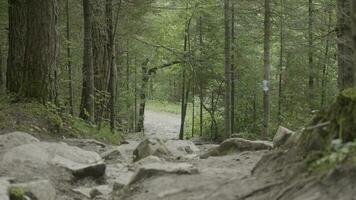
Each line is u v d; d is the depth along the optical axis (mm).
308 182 5070
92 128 16000
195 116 36781
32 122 12773
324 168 5098
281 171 5945
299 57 24406
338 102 5543
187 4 28734
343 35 12734
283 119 23656
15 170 8242
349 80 12867
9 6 13828
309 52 22578
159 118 47844
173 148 12555
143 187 6938
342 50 12922
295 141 6684
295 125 22281
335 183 4738
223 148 10242
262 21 24000
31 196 7039
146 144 11078
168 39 30781
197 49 29656
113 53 19078
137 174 7297
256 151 9086
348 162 4836
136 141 17344
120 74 32531
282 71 25594
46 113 13352
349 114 5332
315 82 24750
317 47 22016
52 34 13938
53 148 9375
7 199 6457
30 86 13625
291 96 25031
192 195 6137
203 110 35656
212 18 29062
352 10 4816
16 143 9633
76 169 8570
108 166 10469
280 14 21672
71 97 22062
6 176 7910
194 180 6734
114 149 12000
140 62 35500
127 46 29484
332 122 5535
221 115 31406
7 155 8695
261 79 28703
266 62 19984
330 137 5465
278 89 28344
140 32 24125
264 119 20094
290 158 6000
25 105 13266
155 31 28344
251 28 25734
